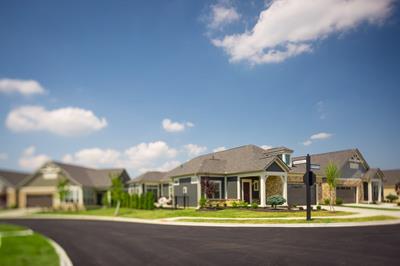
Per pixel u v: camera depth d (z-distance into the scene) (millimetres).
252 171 33062
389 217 24344
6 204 59500
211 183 35344
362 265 10938
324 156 44562
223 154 41156
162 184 50750
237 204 32906
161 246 15969
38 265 13773
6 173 63094
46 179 55875
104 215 40688
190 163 41625
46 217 43469
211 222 24938
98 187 57781
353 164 43000
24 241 21438
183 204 38875
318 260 11742
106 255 14836
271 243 15359
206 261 12359
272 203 30531
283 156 36406
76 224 31422
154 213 35250
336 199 39312
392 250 13148
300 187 37875
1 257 15906
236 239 16938
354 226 20641
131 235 20719
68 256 15266
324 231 18531
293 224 21859
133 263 12781
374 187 45062
